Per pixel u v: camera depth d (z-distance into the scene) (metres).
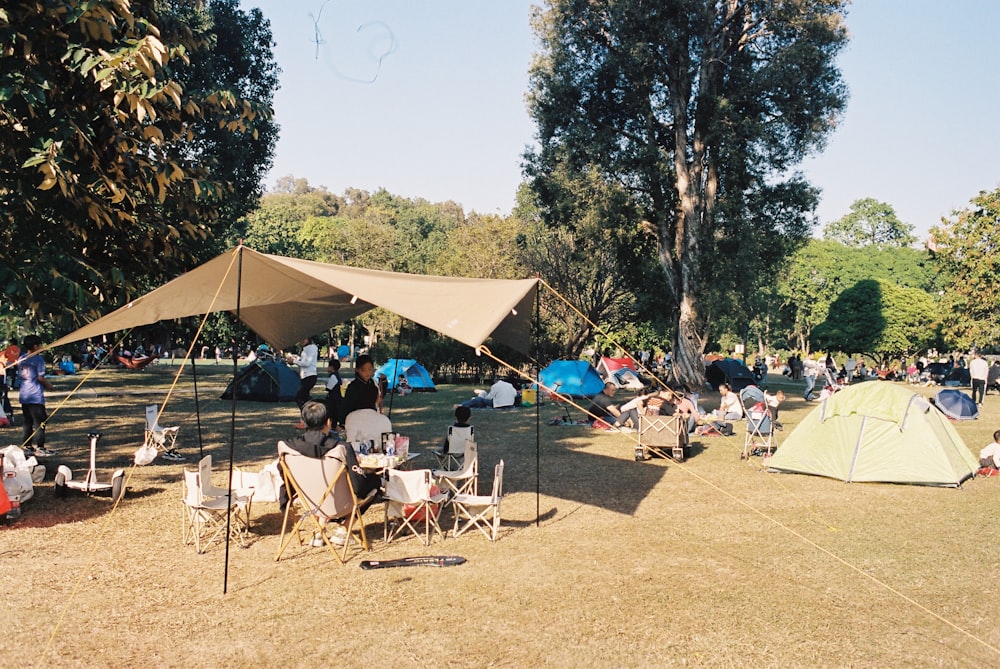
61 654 4.91
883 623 5.71
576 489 10.30
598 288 35.50
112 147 9.17
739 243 27.34
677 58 28.20
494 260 37.66
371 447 8.52
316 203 115.50
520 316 9.49
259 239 55.47
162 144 9.67
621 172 28.81
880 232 86.94
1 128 8.31
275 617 5.59
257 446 13.06
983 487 10.93
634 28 27.39
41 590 6.02
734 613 5.84
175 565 6.71
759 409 13.78
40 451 11.13
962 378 38.47
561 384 24.52
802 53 26.53
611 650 5.13
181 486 9.66
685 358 28.84
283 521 7.55
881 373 46.09
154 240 10.48
